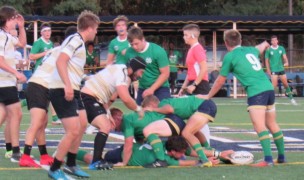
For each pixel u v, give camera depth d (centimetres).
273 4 12150
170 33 8306
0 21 2720
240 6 11931
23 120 4891
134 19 7256
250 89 2664
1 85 2753
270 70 6494
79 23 2284
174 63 7775
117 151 2652
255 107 2655
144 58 2919
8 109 2795
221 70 2688
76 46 2233
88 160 2728
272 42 6444
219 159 2728
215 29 8138
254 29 8181
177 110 2648
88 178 2355
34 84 2672
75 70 2295
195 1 12375
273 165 2664
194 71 3103
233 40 2700
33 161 2656
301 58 10012
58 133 3953
